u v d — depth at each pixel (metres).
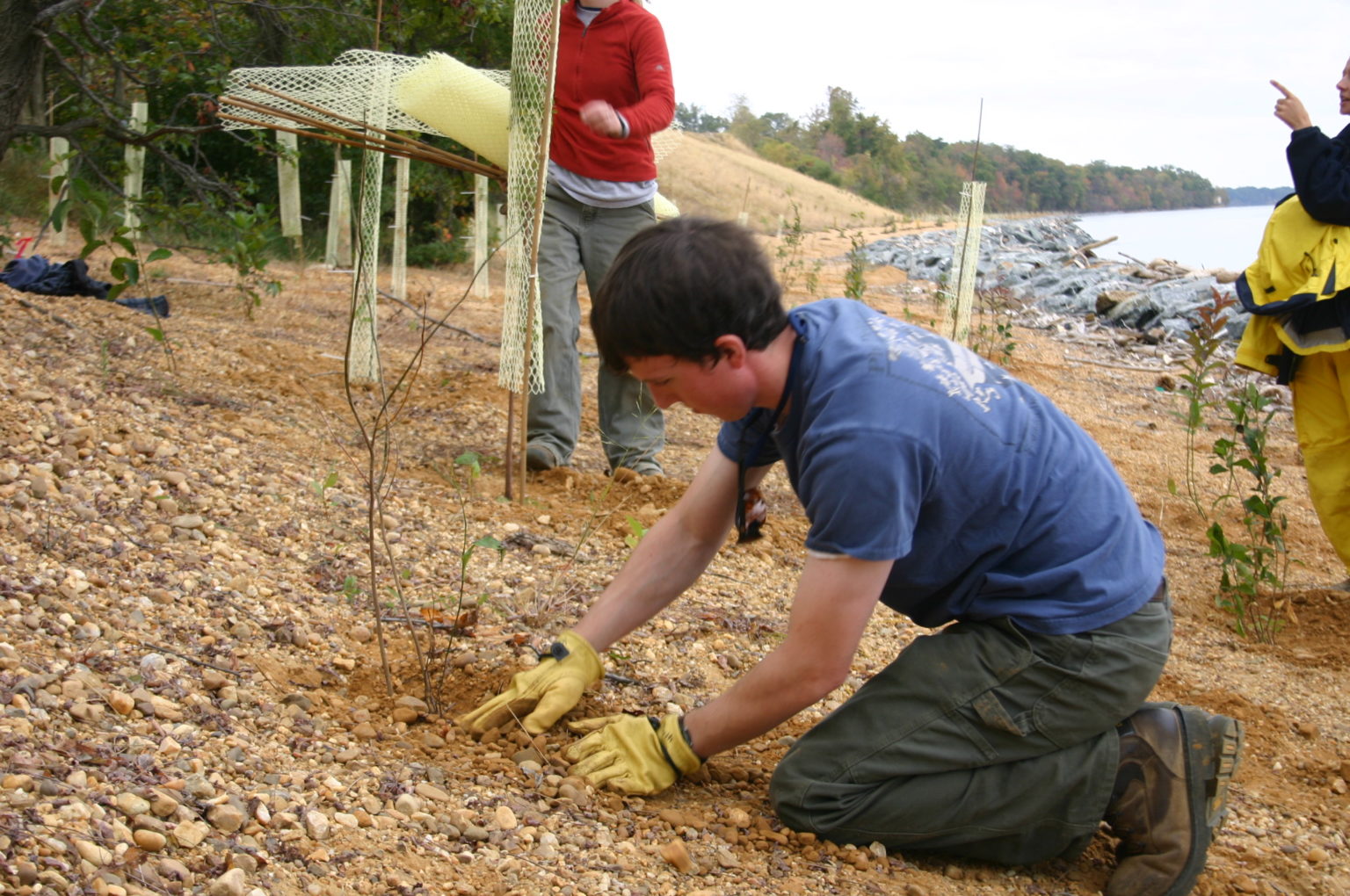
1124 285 16.47
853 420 2.13
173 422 4.35
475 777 2.37
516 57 4.36
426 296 2.99
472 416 5.87
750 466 2.51
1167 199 100.56
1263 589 4.99
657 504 4.78
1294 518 6.48
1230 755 2.35
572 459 5.69
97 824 1.75
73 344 5.16
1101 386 10.73
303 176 17.17
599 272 5.16
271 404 5.21
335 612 3.12
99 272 8.60
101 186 10.49
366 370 6.24
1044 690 2.30
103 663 2.38
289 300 9.59
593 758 2.53
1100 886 2.52
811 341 2.22
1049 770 2.34
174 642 2.65
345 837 2.00
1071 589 2.31
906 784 2.38
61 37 10.24
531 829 2.20
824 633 2.22
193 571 3.09
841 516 2.14
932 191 77.69
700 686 3.15
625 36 4.86
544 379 5.05
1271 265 4.31
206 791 1.96
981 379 2.29
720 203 46.91
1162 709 2.39
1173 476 7.33
